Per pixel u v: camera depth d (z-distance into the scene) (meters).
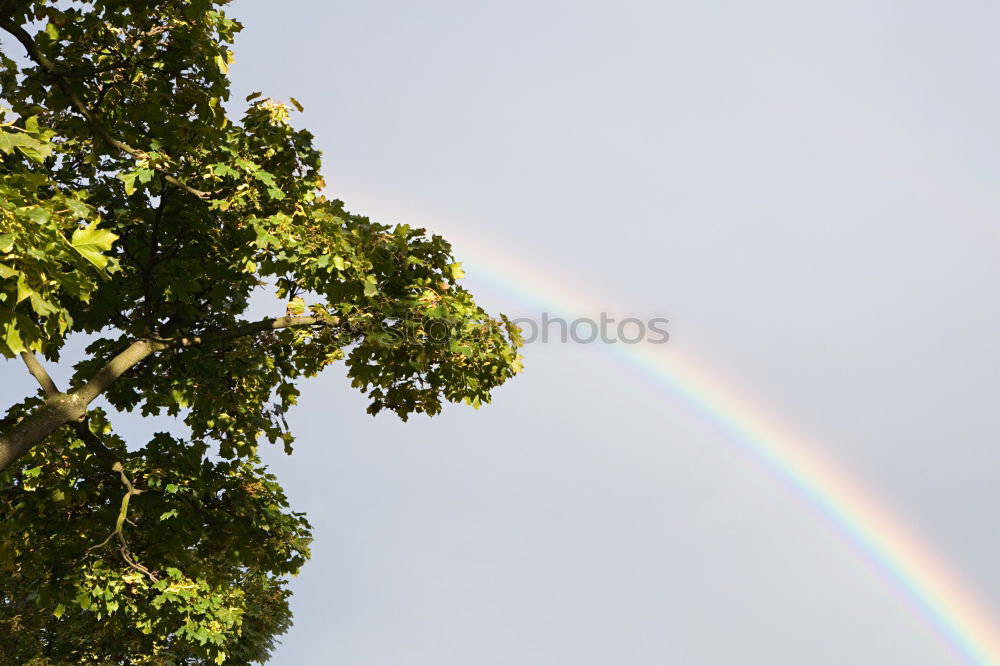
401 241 10.16
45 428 8.73
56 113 9.81
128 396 11.48
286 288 10.87
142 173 9.16
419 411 11.28
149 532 11.38
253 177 9.70
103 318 10.77
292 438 12.07
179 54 9.60
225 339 10.71
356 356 10.84
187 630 11.29
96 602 10.84
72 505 11.03
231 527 11.72
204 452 11.73
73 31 9.25
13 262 5.34
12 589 15.18
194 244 10.98
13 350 5.30
